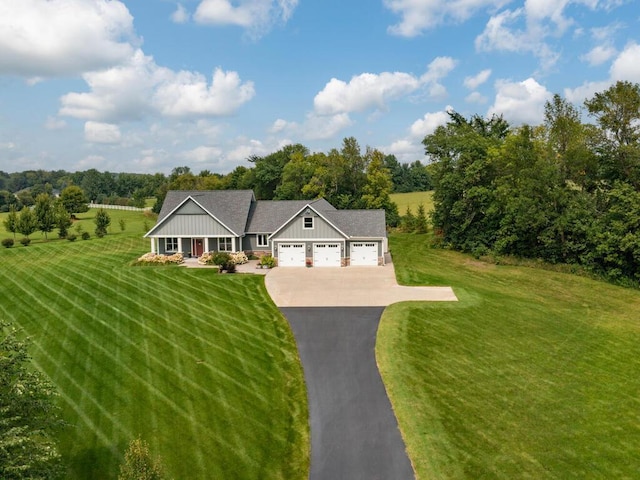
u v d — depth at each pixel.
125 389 18.08
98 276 34.84
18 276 35.59
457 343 22.86
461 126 53.72
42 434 11.12
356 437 15.15
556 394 18.09
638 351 22.86
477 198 48.09
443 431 15.41
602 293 34.31
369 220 41.66
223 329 24.23
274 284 33.09
